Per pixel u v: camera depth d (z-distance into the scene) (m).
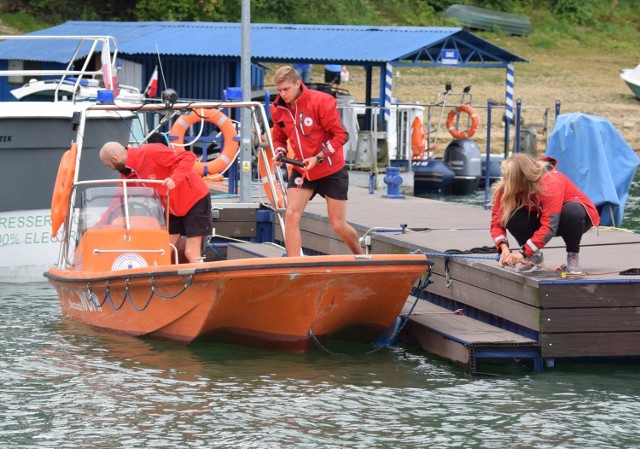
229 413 10.34
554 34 60.69
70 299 14.13
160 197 13.64
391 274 11.98
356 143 30.48
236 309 12.23
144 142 15.12
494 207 12.20
